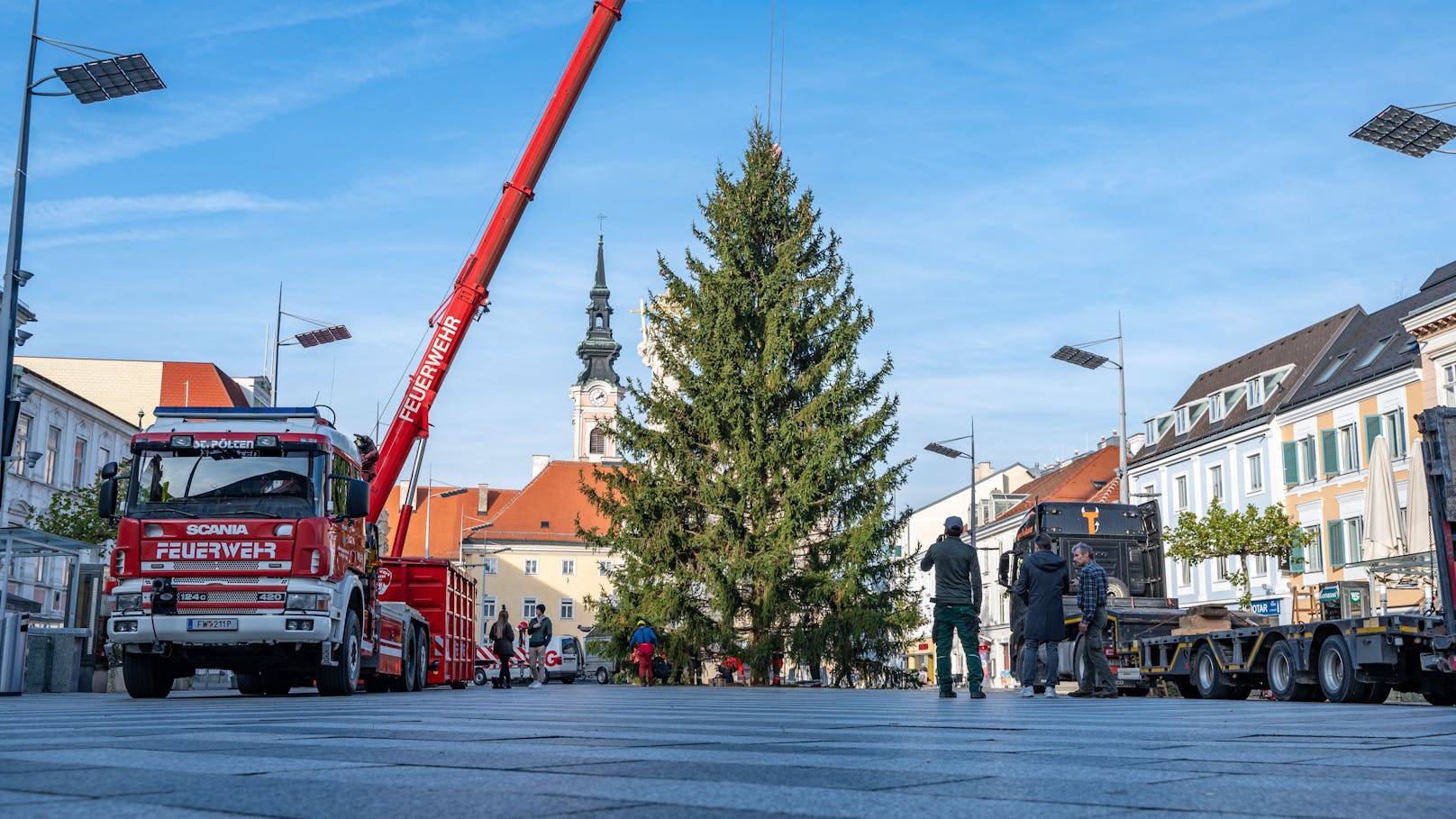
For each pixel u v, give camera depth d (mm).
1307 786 3426
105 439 50625
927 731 6188
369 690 19625
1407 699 15977
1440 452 13562
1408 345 39594
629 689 22031
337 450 15281
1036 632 14383
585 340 133625
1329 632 14914
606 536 35500
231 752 4516
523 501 105812
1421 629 13445
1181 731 6242
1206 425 56125
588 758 4289
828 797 3109
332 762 4070
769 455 33938
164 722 7160
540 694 16922
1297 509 46750
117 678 23688
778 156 38500
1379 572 25062
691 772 3768
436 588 23375
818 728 6441
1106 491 61594
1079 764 4098
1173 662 19219
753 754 4473
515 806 2926
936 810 2881
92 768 3842
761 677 33312
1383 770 3900
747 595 33781
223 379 69438
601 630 34719
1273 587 47719
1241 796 3186
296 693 18594
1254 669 16641
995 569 80875
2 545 21500
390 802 3006
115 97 24328
